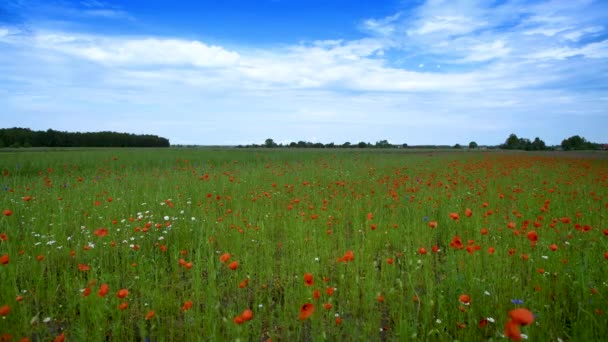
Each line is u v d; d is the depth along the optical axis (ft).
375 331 11.40
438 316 12.09
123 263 16.07
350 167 63.10
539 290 12.57
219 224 21.35
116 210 24.17
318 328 11.43
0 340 9.09
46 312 12.66
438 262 16.98
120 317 11.85
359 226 22.15
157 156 90.68
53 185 33.73
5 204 24.20
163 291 14.10
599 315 11.24
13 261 15.06
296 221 21.99
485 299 12.57
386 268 15.23
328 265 16.51
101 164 64.90
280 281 15.34
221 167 62.08
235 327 10.61
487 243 17.87
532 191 33.91
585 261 14.35
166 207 25.18
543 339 10.35
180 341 11.28
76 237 19.42
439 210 25.91
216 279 15.33
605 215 23.81
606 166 75.77
